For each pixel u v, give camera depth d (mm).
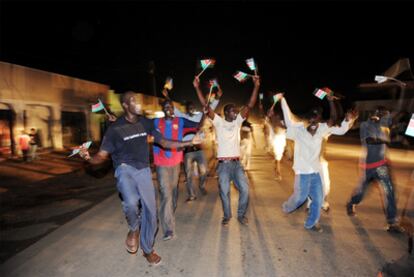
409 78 6262
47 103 16828
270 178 8961
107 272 3803
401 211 5688
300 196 4863
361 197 5414
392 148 16781
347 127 4809
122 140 3633
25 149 13562
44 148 16781
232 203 6578
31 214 6242
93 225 5398
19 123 15039
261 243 4539
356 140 26531
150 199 3785
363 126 5121
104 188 8406
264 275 3689
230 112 5055
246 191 5145
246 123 9641
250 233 4906
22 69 15188
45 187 8750
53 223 5691
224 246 4461
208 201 6754
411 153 15094
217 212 5969
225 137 5086
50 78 17047
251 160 12281
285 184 8203
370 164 5055
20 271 3848
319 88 4953
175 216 5773
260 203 6484
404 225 3744
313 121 4781
